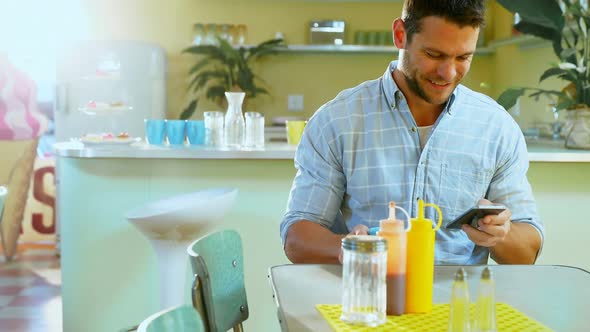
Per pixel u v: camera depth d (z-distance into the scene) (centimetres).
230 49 559
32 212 609
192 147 331
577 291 159
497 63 579
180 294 303
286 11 593
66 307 331
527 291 158
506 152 205
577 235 321
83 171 322
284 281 162
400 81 201
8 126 476
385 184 202
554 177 319
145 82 538
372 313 131
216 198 291
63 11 604
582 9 354
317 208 202
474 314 129
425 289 139
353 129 204
